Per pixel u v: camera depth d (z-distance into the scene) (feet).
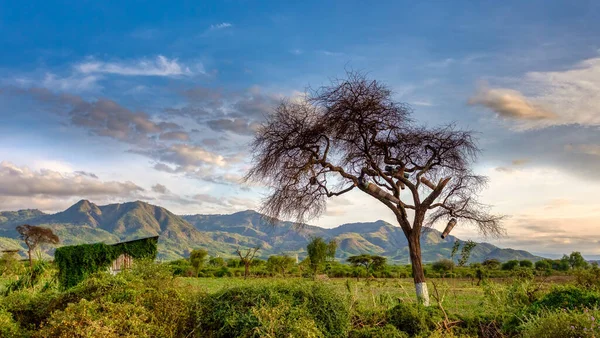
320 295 27.22
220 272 154.92
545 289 35.42
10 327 25.76
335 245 134.51
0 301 29.60
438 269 102.68
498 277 100.32
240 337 24.02
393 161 59.47
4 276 86.07
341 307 27.66
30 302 29.81
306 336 23.44
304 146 58.80
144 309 24.84
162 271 29.84
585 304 28.25
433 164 60.54
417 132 60.23
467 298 59.11
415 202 55.42
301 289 27.55
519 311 31.24
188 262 167.63
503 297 35.45
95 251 74.38
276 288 27.89
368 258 159.74
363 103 55.77
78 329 21.67
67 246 73.41
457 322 31.01
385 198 55.31
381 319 30.19
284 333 23.63
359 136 59.21
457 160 61.31
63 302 27.94
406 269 160.45
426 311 31.58
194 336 25.71
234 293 27.48
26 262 104.47
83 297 27.02
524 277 37.24
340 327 26.71
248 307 25.99
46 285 49.08
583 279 41.16
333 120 56.95
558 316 24.00
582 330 21.95
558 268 143.13
